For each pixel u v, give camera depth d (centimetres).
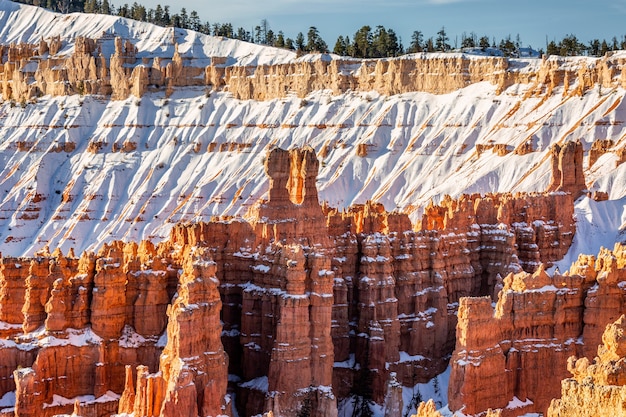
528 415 10369
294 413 11062
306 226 13075
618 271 10969
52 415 10569
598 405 6588
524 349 10675
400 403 11838
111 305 11119
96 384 10862
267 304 11800
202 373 9831
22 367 10812
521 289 10812
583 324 10950
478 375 10112
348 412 12769
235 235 12594
